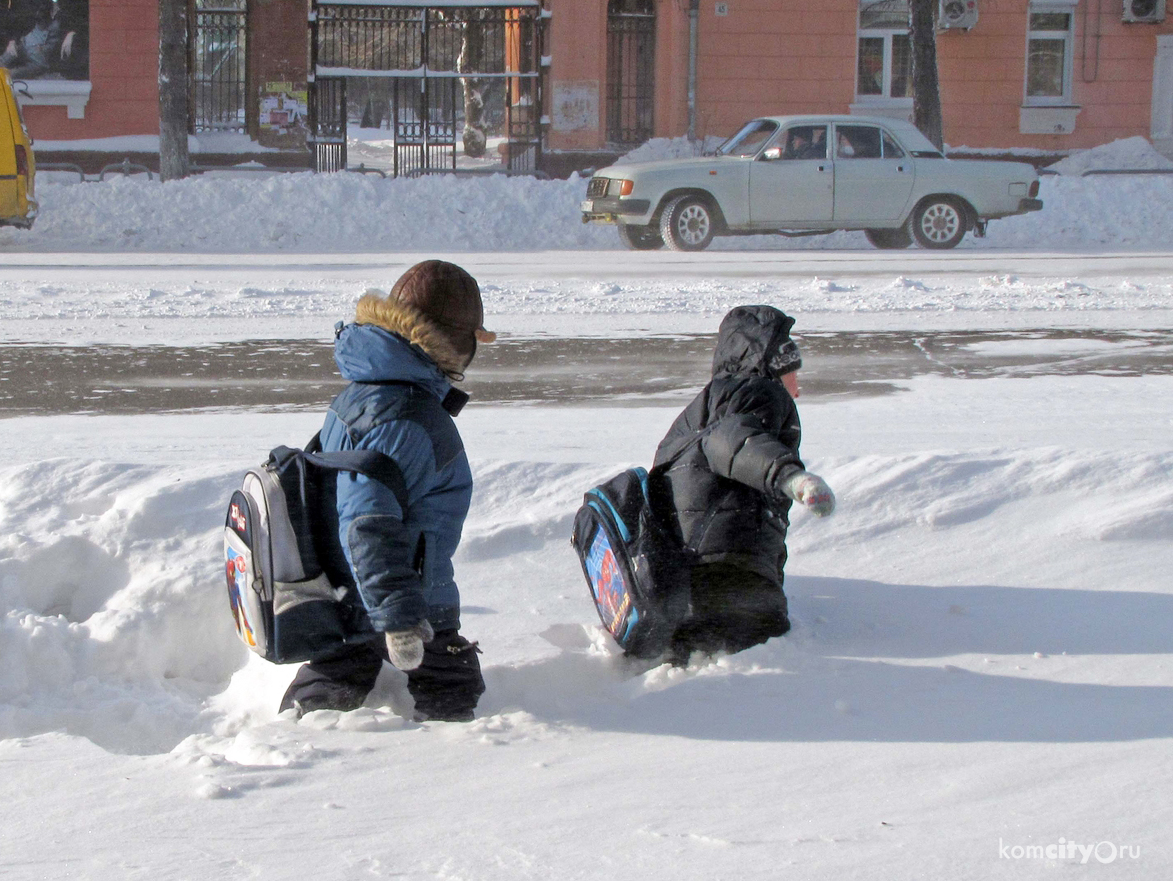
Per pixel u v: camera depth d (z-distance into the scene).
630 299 13.07
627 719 2.93
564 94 27.95
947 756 2.59
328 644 3.05
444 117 28.39
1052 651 3.33
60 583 3.94
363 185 22.33
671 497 3.53
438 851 2.11
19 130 18.72
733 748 2.71
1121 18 29.61
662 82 28.89
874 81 29.84
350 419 2.92
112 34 27.17
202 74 27.70
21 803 2.36
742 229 19.48
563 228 22.19
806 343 10.47
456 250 20.42
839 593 3.79
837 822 2.20
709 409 3.55
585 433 6.90
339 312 12.16
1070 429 6.90
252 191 21.80
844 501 4.36
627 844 2.12
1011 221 23.08
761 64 28.95
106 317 11.57
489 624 3.68
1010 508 4.29
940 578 3.87
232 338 10.65
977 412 7.53
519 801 2.36
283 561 2.98
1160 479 4.36
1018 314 12.20
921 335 10.91
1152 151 29.72
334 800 2.37
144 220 20.75
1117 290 13.92
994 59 29.58
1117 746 2.61
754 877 1.97
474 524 4.36
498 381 8.87
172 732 3.30
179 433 6.90
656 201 19.19
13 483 4.40
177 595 3.73
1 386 8.46
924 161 19.75
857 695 3.04
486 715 3.11
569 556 4.16
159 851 2.12
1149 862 1.99
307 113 27.36
